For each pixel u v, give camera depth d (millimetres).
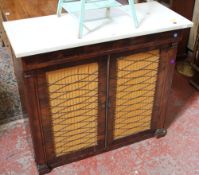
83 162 1666
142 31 1341
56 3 1670
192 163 1674
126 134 1736
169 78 1631
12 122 1928
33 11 1555
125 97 1570
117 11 1530
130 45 1380
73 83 1383
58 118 1456
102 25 1380
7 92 2068
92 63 1364
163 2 2352
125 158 1697
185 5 2369
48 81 1323
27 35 1279
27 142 1785
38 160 1543
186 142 1811
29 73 1256
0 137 1822
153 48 1468
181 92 2271
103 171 1618
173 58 1564
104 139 1669
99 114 1550
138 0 1735
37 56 1212
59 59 1266
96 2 1374
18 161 1668
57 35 1283
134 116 1683
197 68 2256
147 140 1820
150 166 1653
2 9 1586
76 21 1406
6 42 2232
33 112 1376
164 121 1800
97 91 1464
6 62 2340
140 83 1563
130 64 1465
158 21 1451
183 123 1956
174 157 1710
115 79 1472
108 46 1328
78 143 1607
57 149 1570
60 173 1600
